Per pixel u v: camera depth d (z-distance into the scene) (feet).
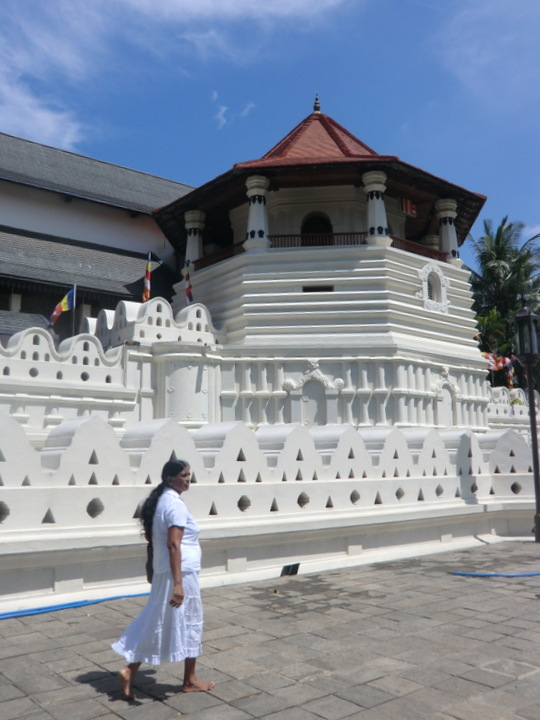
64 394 61.98
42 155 111.75
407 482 43.01
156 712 16.78
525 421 107.34
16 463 27.63
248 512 34.60
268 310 80.28
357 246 81.46
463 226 104.27
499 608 27.25
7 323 77.92
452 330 88.28
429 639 22.84
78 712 16.78
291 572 34.58
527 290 147.74
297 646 22.04
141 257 108.17
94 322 82.48
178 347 70.54
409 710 16.85
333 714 16.62
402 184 86.07
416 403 79.15
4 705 17.20
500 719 16.35
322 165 79.00
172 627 17.84
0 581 26.17
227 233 104.22
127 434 34.65
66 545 27.35
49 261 92.22
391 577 34.01
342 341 77.82
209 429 36.70
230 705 17.21
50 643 22.34
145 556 30.66
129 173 123.54
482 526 47.73
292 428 38.09
